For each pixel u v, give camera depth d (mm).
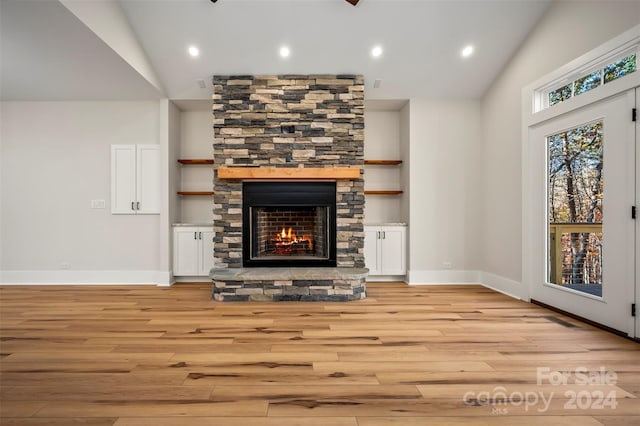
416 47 4070
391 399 1772
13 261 4777
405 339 2645
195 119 5219
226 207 4383
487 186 4691
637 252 2607
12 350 2426
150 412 1650
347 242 4398
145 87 4344
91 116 4797
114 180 4793
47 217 4785
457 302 3818
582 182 3160
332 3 3611
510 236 4172
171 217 4848
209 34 3877
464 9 3662
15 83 4234
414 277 4805
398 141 5340
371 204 5320
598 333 2791
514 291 4078
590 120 3021
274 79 4367
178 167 5086
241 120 4348
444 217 4844
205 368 2135
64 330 2855
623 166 2713
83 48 3396
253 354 2352
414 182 4836
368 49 4090
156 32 3836
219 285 3896
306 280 3922
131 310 3480
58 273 4785
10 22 2963
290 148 4363
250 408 1686
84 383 1941
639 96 2574
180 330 2863
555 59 3447
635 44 2660
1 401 1751
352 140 4395
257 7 3629
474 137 4863
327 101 4383
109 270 4812
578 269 3197
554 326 2977
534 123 3721
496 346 2506
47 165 4785
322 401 1751
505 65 4266
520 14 3678
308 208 4602
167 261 4727
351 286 3932
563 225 3395
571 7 3248
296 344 2541
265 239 4621
